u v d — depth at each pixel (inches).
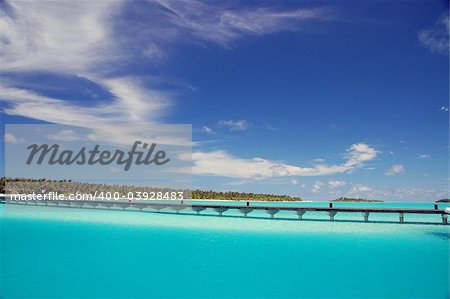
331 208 915.4
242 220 937.5
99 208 1178.0
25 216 1018.1
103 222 894.4
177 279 444.5
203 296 388.5
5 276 451.8
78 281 435.2
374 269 487.8
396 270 484.1
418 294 401.4
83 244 636.1
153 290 407.2
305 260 530.6
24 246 621.9
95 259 533.3
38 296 386.6
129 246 624.4
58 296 386.9
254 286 422.3
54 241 663.8
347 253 572.7
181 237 694.5
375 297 386.3
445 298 385.4
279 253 571.2
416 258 544.1
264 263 517.3
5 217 1005.8
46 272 470.9
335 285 426.0
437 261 527.5
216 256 553.6
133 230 778.2
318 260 533.0
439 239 677.9
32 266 498.3
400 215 893.2
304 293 399.5
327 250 593.0
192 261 524.1
